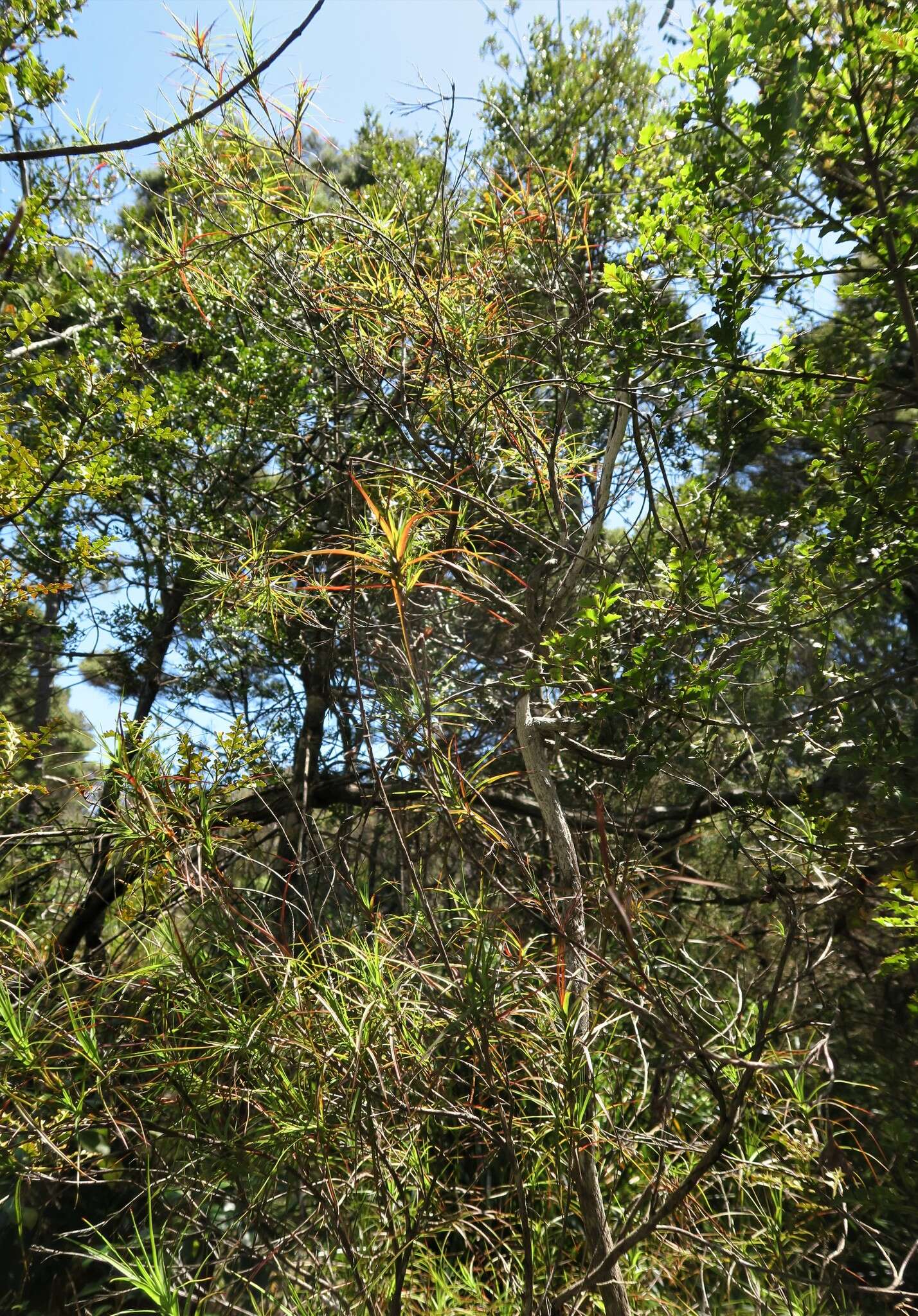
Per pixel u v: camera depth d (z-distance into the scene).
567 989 2.26
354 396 5.05
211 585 3.51
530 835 4.95
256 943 2.61
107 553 3.80
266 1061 2.40
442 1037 2.35
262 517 5.30
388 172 4.66
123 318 4.05
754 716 3.66
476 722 4.05
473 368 3.43
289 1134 2.29
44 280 4.18
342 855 3.14
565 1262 2.61
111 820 2.73
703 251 2.62
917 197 2.41
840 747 2.89
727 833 4.03
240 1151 2.38
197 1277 2.37
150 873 2.75
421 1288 2.64
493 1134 2.39
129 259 4.49
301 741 5.25
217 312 5.26
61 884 4.13
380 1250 2.39
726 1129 1.92
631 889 2.75
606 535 4.97
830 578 2.90
